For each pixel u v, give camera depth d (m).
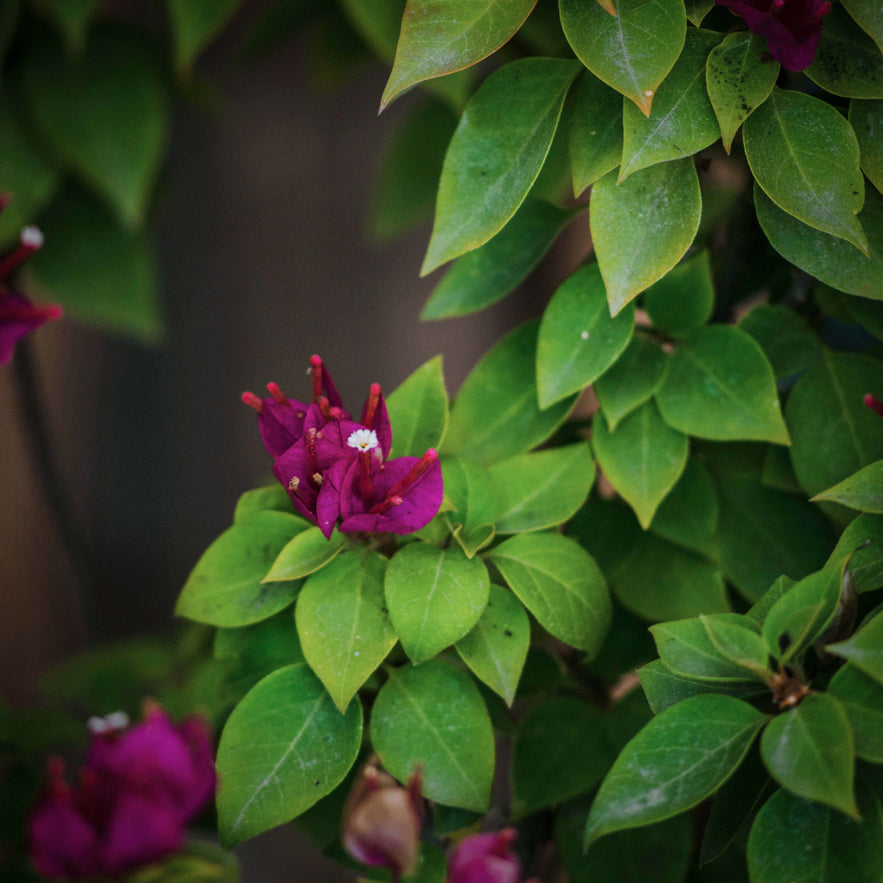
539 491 0.65
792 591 0.61
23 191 0.78
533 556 0.64
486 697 0.66
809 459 0.66
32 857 0.59
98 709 0.74
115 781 0.60
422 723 0.63
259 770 0.62
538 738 0.67
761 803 0.62
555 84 0.65
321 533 0.64
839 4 0.65
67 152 0.78
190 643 0.75
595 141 0.64
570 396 0.67
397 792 0.59
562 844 0.67
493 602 0.63
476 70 0.79
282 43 0.84
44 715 0.68
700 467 0.68
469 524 0.64
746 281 0.70
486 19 0.63
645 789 0.60
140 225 0.81
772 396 0.65
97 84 0.79
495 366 0.68
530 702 0.69
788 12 0.62
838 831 0.60
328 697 0.63
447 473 0.65
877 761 0.59
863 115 0.64
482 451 0.67
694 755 0.60
